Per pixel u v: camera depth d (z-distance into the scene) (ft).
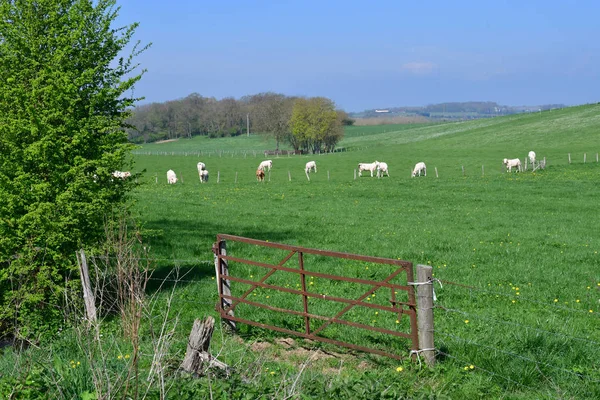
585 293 45.88
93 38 46.06
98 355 25.26
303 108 393.50
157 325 35.17
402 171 228.22
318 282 49.32
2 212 40.78
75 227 41.98
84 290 34.91
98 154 44.29
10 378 22.09
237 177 216.54
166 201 122.01
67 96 42.27
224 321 35.88
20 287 38.70
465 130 450.30
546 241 74.28
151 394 20.42
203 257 61.00
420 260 61.52
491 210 110.93
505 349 30.19
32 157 40.98
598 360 29.35
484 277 51.90
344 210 111.75
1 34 43.96
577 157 238.89
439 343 30.94
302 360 30.58
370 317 37.86
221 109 606.55
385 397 21.08
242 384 21.81
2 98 42.75
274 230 84.53
